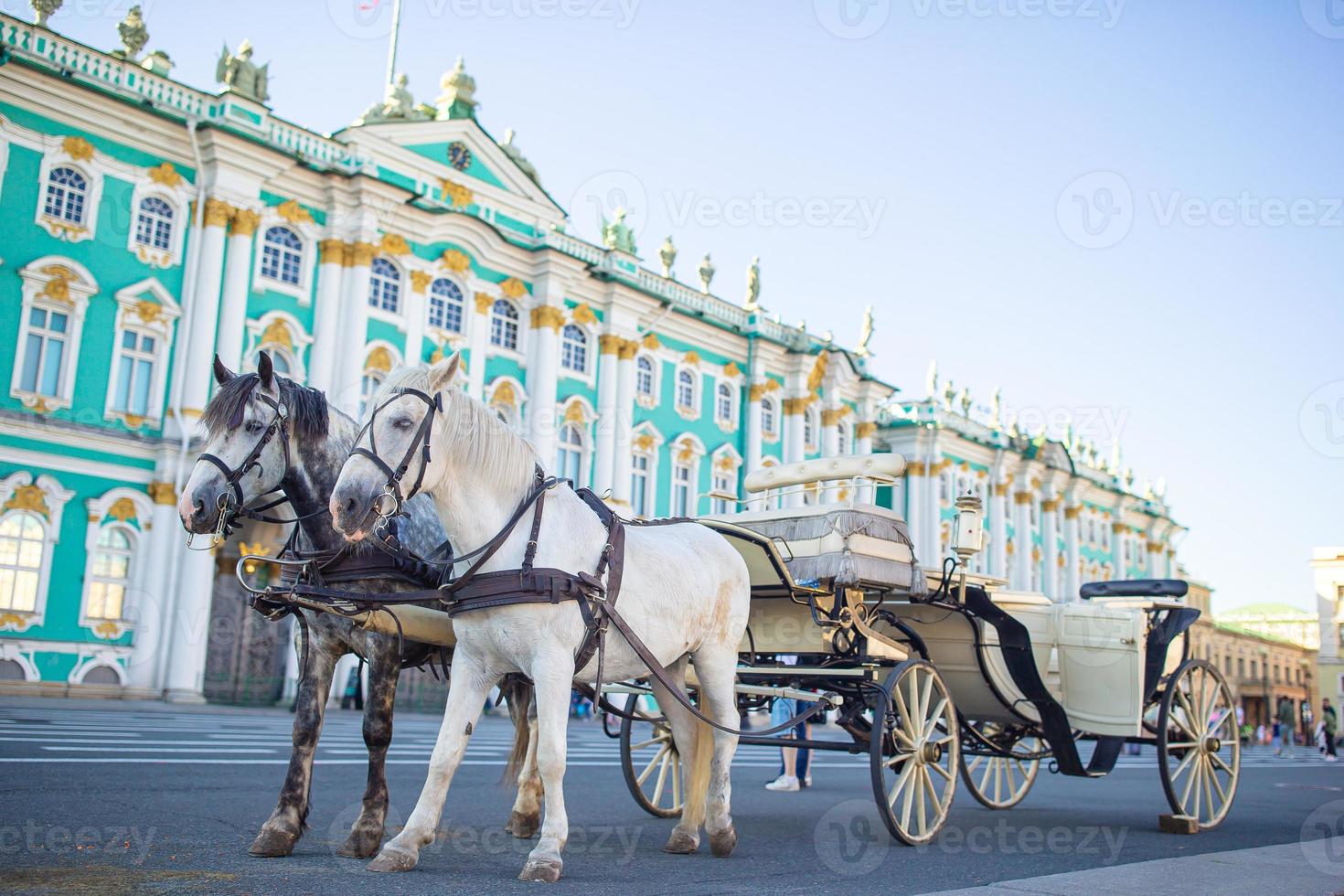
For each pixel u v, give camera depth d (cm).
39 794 852
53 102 2433
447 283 3131
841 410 4316
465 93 3309
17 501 2336
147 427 2525
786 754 1359
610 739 2256
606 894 552
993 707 1045
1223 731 1119
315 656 670
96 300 2475
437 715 2878
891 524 898
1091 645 1050
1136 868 678
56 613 2364
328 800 917
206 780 1011
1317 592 6400
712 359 3919
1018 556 5347
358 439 607
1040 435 5597
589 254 3538
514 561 617
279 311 2750
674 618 705
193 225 2633
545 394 3275
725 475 3894
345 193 2881
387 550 666
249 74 2805
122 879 536
